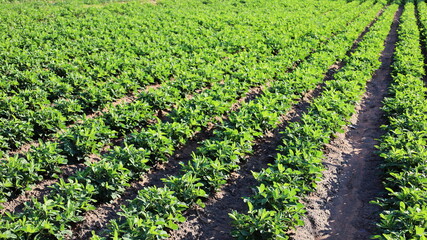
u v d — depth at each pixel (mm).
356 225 7477
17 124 9867
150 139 9125
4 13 26125
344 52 19531
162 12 30266
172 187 7547
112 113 10453
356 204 8172
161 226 6453
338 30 26219
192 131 10492
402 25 27297
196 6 35969
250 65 15758
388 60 20031
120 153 8398
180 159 9711
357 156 10320
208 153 9141
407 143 9211
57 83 12742
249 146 9500
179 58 16828
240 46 19516
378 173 9258
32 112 10453
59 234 6367
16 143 9578
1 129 9555
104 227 7043
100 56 16016
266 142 10656
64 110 11297
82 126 9859
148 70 14797
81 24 23469
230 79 14609
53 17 26250
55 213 6480
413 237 6102
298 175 8281
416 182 7820
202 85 13938
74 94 13031
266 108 11117
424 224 6367
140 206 6891
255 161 9703
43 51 16672
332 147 10609
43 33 19859
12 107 10648
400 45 20844
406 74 16297
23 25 22891
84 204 7125
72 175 8023
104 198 7723
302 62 18203
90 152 9391
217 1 39906
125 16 26984
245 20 27594
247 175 9070
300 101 13758
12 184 7633
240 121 10117
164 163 9398
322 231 7305
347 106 11766
